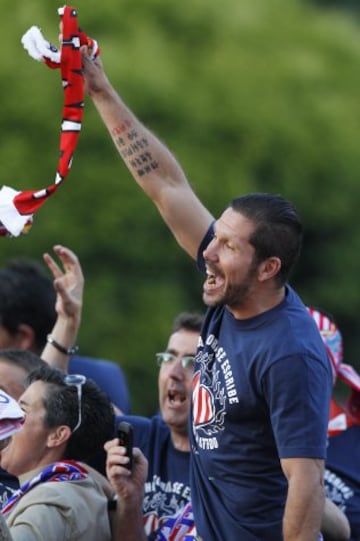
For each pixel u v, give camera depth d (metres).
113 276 44.62
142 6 49.25
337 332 18.84
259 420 14.03
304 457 13.62
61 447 15.47
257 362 13.92
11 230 13.94
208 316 14.76
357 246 51.19
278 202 14.26
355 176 50.38
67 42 14.50
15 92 44.44
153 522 16.56
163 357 17.20
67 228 43.75
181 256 45.62
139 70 46.34
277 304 14.17
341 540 16.12
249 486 14.17
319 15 56.88
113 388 20.45
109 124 15.77
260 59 50.41
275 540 14.20
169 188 15.67
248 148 47.28
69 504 14.66
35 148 44.28
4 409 13.80
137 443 17.17
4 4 46.41
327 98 50.78
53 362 17.83
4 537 13.49
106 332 44.16
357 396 18.61
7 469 15.49
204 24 50.12
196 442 14.59
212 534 14.45
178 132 46.38
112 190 44.31
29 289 19.39
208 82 47.75
